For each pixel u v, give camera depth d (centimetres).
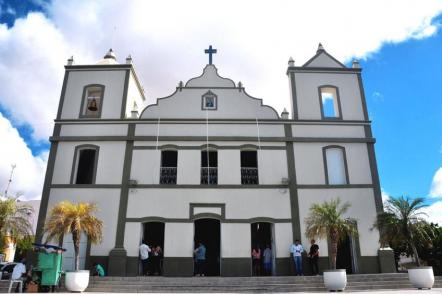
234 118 2003
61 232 1453
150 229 1944
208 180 1909
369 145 1988
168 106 2028
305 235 1739
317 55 2161
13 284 1501
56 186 1869
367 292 1294
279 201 1866
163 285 1477
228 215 1836
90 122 1988
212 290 1440
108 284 1499
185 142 1959
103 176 1889
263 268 1861
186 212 1838
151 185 1873
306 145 1970
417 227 1476
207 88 2067
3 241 1584
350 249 1847
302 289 1445
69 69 2109
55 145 1947
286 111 2027
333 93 2120
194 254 1788
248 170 1942
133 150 1941
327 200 1873
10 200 1595
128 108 2075
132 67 2139
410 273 1420
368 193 1897
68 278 1405
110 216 1822
